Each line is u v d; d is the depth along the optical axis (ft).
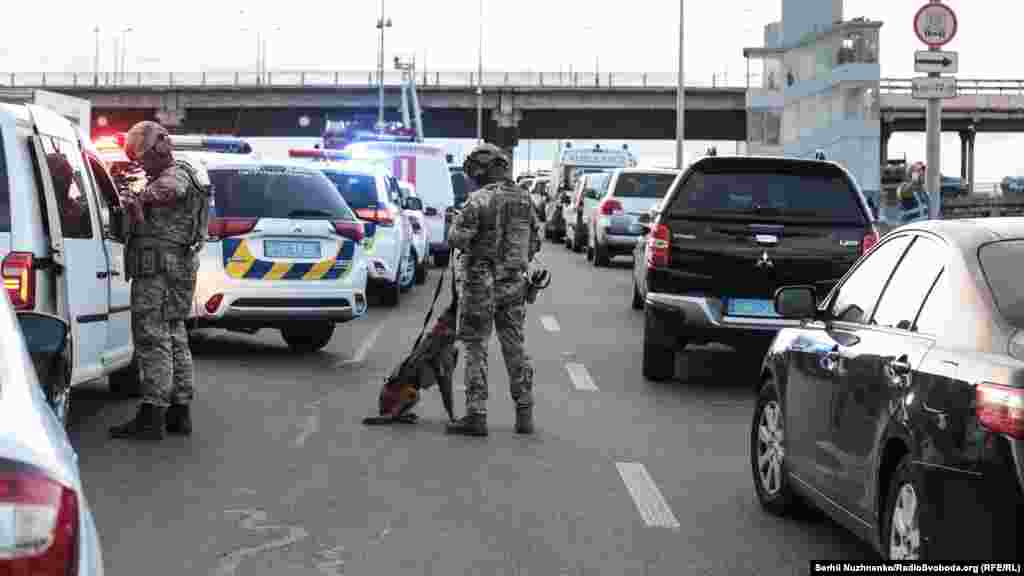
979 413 18.79
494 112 410.11
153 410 36.99
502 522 28.27
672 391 48.98
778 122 215.10
